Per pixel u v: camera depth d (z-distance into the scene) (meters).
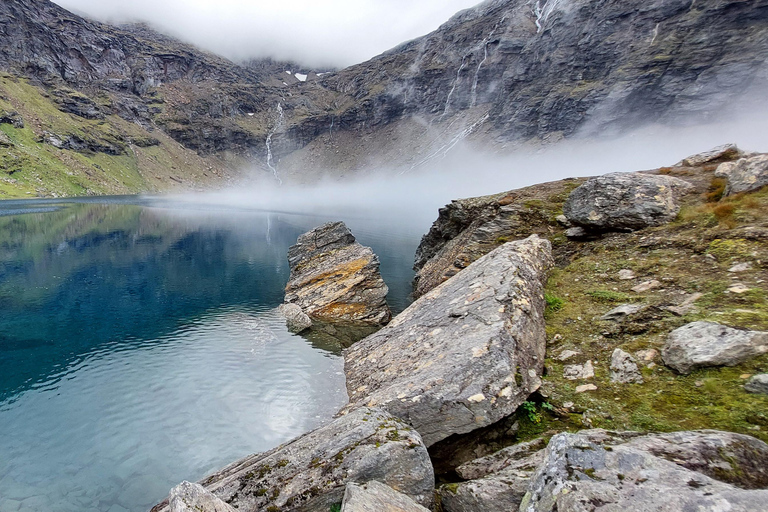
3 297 37.44
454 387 11.57
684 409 9.21
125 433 17.50
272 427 17.81
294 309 34.19
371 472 9.48
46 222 88.38
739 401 8.62
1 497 13.76
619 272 17.00
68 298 37.97
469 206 37.34
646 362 11.15
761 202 16.64
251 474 10.15
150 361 24.75
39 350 26.34
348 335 29.58
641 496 5.91
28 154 188.12
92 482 14.58
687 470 6.22
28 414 18.97
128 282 44.59
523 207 29.92
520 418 11.33
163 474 14.98
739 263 13.86
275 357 25.20
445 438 11.55
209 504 8.29
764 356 9.34
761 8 194.75
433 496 9.68
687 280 14.23
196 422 18.28
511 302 14.14
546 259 19.61
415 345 16.23
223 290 42.50
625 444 7.38
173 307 36.22
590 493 6.21
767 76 178.00
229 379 22.25
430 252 47.38
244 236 84.88
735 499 5.36
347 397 18.81
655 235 18.44
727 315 10.95
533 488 7.28
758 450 6.87
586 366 12.06
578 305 15.55
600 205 20.91
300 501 9.33
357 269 36.56
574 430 10.10
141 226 92.88
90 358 25.20
